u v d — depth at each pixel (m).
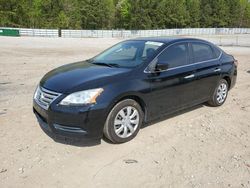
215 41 40.28
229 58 6.52
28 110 5.75
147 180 3.48
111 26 75.25
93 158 3.97
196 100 5.65
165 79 4.79
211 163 3.90
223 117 5.70
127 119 4.40
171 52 5.06
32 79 8.95
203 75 5.57
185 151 4.21
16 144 4.28
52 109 3.96
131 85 4.30
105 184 3.39
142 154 4.11
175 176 3.58
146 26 74.31
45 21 64.31
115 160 3.93
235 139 4.68
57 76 4.47
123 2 76.12
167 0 76.19
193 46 5.55
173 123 5.27
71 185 3.37
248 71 11.92
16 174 3.55
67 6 66.88
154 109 4.77
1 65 11.82
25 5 61.78
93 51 20.84
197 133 4.86
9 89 7.49
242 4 94.62
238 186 3.40
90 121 3.93
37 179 3.47
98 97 3.97
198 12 84.50
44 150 4.14
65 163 3.83
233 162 3.94
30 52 18.30
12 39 31.17
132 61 4.80
